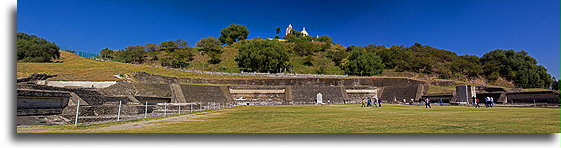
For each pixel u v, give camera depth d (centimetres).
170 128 1266
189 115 2247
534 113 1972
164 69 6675
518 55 8781
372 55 9162
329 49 12006
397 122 1422
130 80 4319
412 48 11556
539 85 8075
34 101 1734
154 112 2709
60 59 6669
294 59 10425
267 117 1917
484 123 1313
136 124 1481
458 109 2778
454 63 8819
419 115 1919
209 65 9012
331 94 5844
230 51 10531
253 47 7981
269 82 6431
